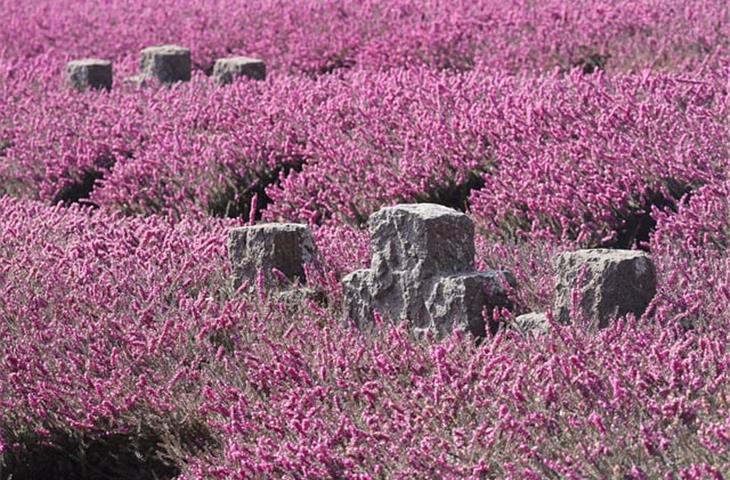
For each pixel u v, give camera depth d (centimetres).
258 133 2731
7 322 1722
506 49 3566
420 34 3816
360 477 1193
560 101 2484
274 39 4259
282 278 1830
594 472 1162
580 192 2084
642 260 1562
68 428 1529
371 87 2883
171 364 1570
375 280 1694
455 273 1652
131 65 4234
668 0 3806
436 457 1226
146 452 1498
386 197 2339
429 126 2495
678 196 2128
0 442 1451
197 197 2578
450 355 1450
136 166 2667
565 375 1285
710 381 1252
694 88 2472
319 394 1402
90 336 1652
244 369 1537
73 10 5475
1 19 5288
